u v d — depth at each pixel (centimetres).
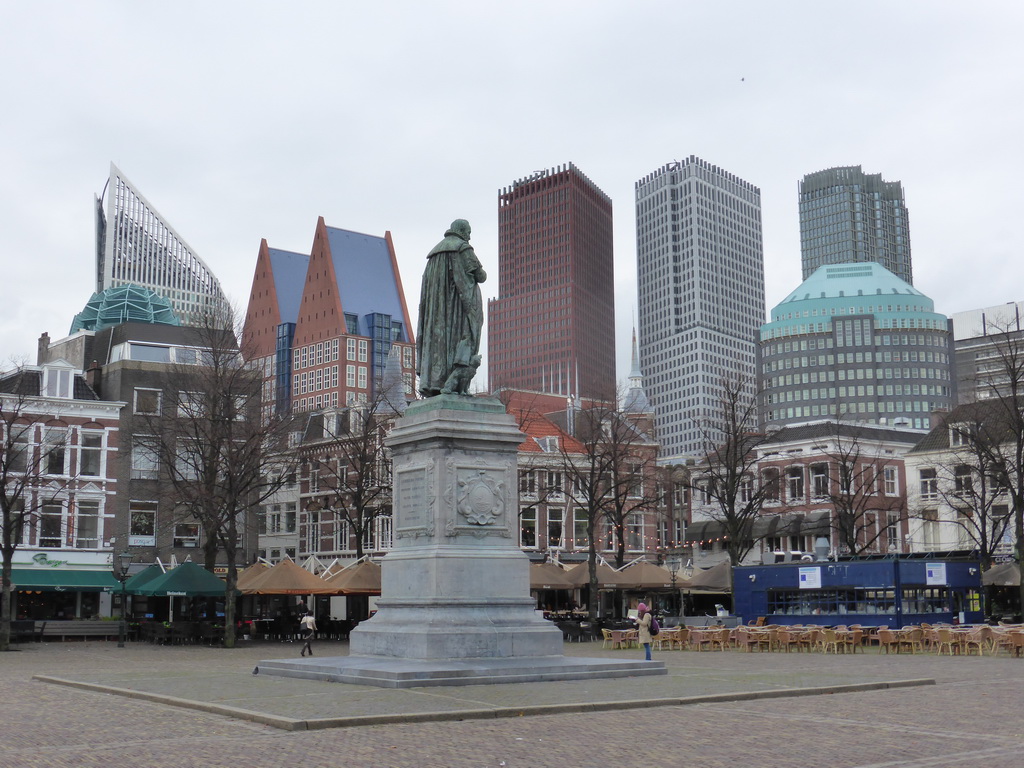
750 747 1593
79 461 6856
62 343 9456
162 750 1569
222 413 5894
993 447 6412
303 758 1488
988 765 1440
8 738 1714
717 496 6506
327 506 8138
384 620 2636
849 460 7894
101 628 6184
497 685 2325
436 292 2803
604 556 8444
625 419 7831
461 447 2639
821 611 5356
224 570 7244
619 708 2039
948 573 5197
